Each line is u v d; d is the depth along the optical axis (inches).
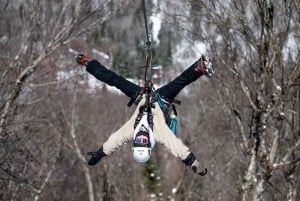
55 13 2215.8
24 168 2361.0
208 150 3772.1
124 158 4015.8
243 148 2222.0
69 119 3368.6
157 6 2059.5
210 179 3747.5
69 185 3484.3
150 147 812.6
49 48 2122.3
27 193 2664.9
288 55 1983.3
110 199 3427.7
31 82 2292.1
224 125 3339.1
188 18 1996.8
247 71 2150.6
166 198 4365.2
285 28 1836.9
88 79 3297.2
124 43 4862.2
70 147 3334.2
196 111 4062.5
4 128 2154.3
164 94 879.1
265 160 1899.6
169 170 4753.9
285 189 2289.6
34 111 2586.1
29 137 2416.3
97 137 3855.8
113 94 4207.7
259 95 1903.3
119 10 2206.0
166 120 865.5
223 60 2000.5
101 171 3818.9
